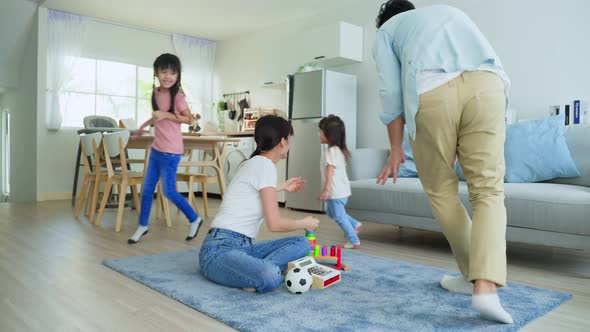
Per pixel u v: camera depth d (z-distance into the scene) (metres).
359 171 3.27
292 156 4.83
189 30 6.25
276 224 1.80
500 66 1.44
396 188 2.80
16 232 3.18
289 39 5.25
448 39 1.42
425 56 1.40
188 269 2.10
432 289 1.79
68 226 3.49
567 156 2.58
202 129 6.77
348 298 1.66
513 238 2.30
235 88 6.53
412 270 2.11
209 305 1.56
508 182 2.72
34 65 5.46
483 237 1.32
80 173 5.79
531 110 3.55
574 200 2.08
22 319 1.45
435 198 1.57
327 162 2.71
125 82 6.19
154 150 2.83
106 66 6.01
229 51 6.64
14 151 6.24
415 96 1.39
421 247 2.79
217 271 1.79
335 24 4.64
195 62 6.66
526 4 3.58
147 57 6.30
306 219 1.88
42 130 5.48
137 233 2.86
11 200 6.36
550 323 1.42
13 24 5.38
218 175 3.98
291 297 1.67
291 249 1.93
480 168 1.39
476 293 1.33
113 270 2.11
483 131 1.38
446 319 1.43
